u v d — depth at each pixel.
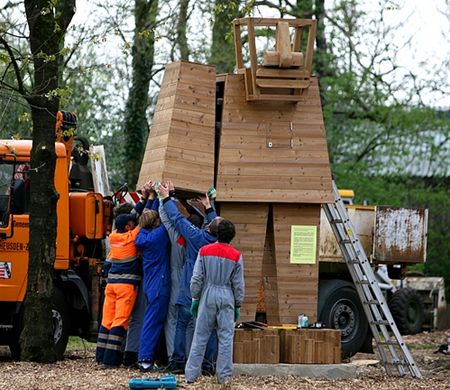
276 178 17.84
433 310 34.25
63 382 15.34
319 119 18.08
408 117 41.72
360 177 42.22
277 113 18.00
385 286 30.86
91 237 19.78
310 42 17.75
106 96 35.16
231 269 15.25
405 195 43.28
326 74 40.88
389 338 18.81
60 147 19.28
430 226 44.59
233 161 17.75
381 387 16.17
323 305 21.09
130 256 17.50
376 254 22.39
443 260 44.12
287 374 16.98
